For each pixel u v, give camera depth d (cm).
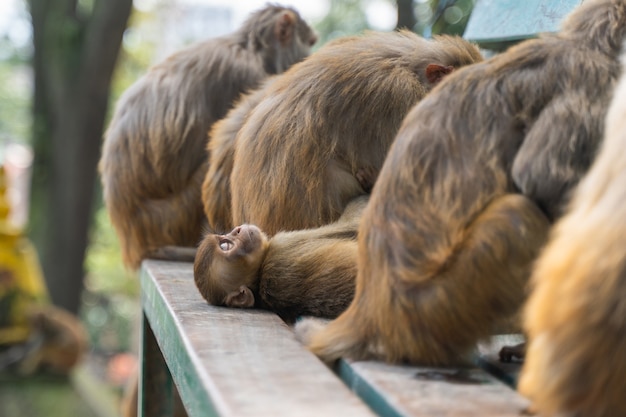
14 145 3662
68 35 1942
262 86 749
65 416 1328
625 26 421
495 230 384
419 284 395
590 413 297
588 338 290
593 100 402
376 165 577
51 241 1945
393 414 332
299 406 319
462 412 324
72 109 1917
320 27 1812
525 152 397
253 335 446
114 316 3319
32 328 1465
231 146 672
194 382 379
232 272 534
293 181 564
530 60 420
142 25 3491
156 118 881
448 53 604
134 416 828
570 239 298
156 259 852
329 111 573
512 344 462
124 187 896
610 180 293
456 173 402
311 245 541
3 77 3631
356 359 412
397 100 579
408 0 942
